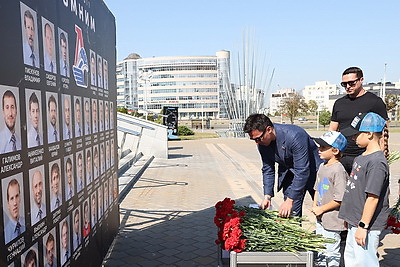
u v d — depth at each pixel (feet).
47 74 8.00
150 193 24.30
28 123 7.04
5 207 6.14
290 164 11.34
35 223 7.31
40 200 7.56
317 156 12.09
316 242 8.96
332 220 10.28
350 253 9.44
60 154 8.75
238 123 105.29
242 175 32.40
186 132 106.22
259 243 8.78
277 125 11.00
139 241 14.97
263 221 9.64
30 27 7.14
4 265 6.08
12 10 6.40
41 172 7.63
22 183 6.77
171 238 15.37
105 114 13.71
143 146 46.06
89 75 11.48
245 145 68.54
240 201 22.12
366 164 8.91
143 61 317.22
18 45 6.63
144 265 12.55
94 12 12.13
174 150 58.39
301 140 10.57
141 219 18.15
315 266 9.77
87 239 10.93
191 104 313.53
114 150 15.30
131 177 28.86
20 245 6.66
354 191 9.20
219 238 9.41
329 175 10.46
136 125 43.65
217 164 40.24
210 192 24.75
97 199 12.22
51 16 8.25
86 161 11.00
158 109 315.78
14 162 6.47
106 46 14.02
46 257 7.86
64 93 9.09
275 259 8.55
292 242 8.84
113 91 15.28
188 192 24.72
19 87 6.67
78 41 10.31
